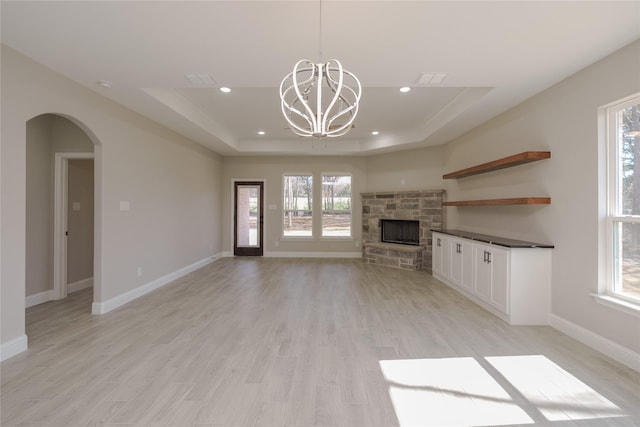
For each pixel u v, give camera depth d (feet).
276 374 7.92
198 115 16.76
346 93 14.02
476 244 13.82
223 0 6.72
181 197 19.15
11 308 8.83
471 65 9.71
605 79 9.11
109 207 12.80
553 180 11.13
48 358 8.71
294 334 10.44
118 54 9.10
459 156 18.78
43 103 9.77
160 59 9.41
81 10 7.05
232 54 9.10
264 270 21.01
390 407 6.64
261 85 11.30
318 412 6.46
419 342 9.85
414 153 22.82
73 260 15.56
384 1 6.73
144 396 6.97
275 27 7.75
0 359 8.50
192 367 8.25
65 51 8.93
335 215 26.50
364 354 9.03
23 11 7.07
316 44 8.55
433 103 15.52
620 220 8.92
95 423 6.09
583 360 8.71
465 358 8.82
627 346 8.45
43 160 13.92
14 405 6.63
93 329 10.81
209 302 13.97
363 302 14.01
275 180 26.53
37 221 13.67
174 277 18.30
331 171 26.35
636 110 8.62
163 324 11.32
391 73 10.30
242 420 6.21
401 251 21.67
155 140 16.14
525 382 7.61
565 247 10.62
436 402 6.82
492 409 6.59
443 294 15.33
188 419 6.23
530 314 11.38
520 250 11.34
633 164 8.72
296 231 26.71
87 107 11.53
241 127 20.47
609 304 8.88
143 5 6.88
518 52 8.89
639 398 6.98
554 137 11.09
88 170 16.44
